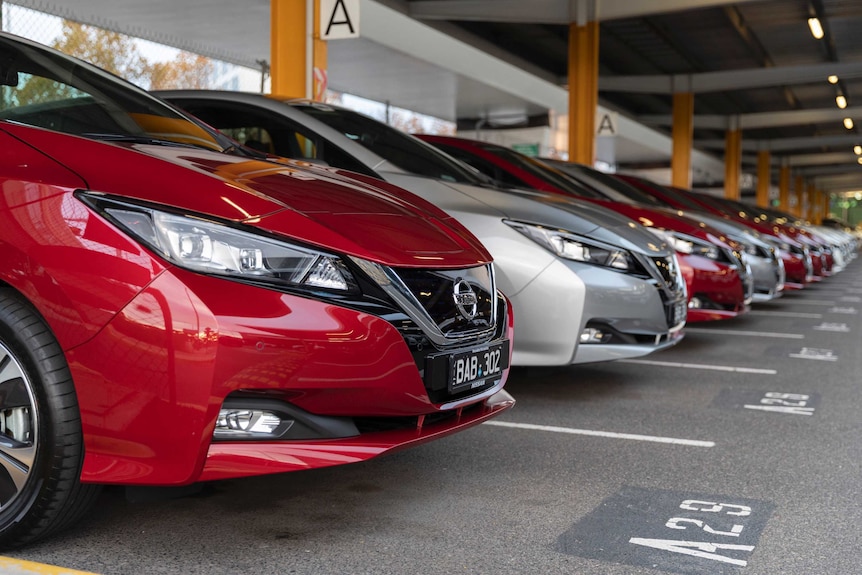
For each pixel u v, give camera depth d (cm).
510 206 410
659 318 425
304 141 414
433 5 1645
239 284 208
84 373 206
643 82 2459
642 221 639
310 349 211
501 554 234
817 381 518
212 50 1748
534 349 394
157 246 206
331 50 1758
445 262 251
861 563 234
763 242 860
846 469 326
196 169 232
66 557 221
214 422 204
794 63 2362
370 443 229
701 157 4391
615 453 341
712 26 1948
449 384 247
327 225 229
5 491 217
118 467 210
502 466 319
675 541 247
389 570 220
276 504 269
